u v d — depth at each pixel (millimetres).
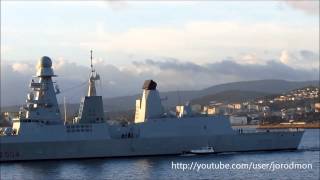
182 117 86875
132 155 83688
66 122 84750
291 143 94312
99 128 82125
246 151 90875
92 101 84125
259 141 91688
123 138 83312
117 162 78188
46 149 79062
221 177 65250
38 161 78875
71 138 80188
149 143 84500
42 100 81688
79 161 79375
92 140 81250
